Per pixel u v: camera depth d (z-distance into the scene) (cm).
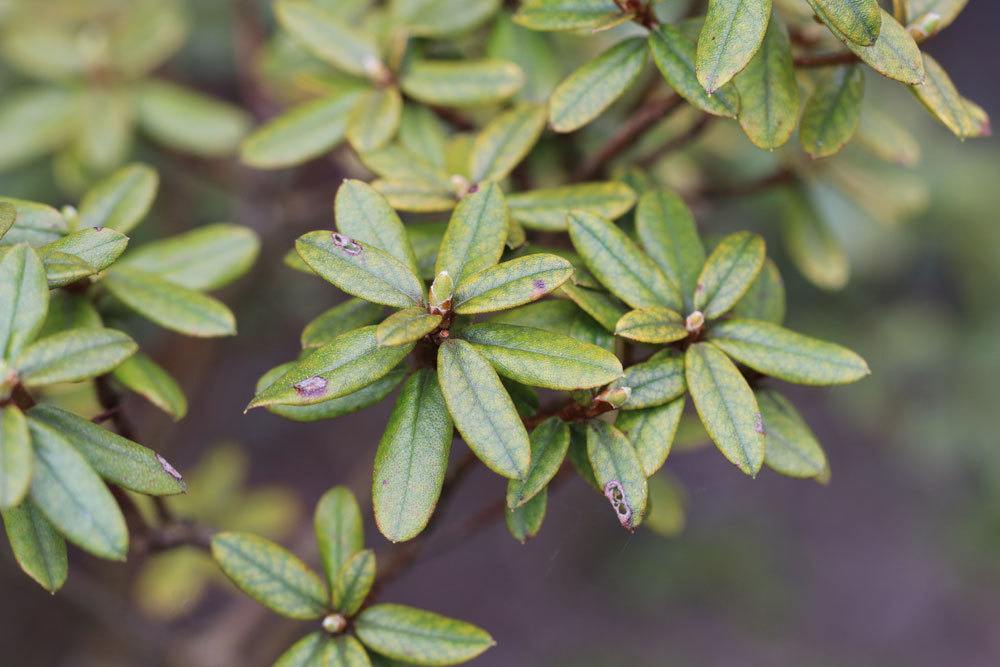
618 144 71
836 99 67
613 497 64
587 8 67
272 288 119
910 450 163
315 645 66
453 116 74
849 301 140
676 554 167
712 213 85
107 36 84
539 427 65
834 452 181
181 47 112
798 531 175
